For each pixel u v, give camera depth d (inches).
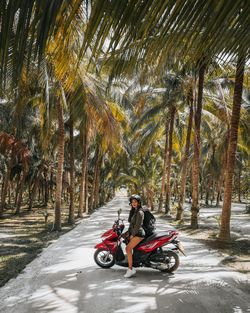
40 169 1346.0
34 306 202.2
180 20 77.0
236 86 449.1
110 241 290.5
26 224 804.6
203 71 597.6
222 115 697.0
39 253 378.9
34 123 870.4
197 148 642.8
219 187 1857.8
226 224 458.0
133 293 226.1
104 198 1961.1
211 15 77.5
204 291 231.1
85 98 489.7
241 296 221.8
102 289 234.7
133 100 886.4
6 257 360.5
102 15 70.7
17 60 65.0
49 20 62.6
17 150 999.6
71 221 764.6
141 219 266.2
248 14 79.8
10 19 62.9
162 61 107.1
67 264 311.7
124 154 1190.9
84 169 949.8
